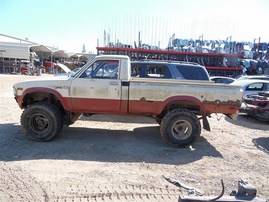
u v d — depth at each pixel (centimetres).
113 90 610
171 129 607
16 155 510
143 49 1752
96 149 574
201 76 823
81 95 613
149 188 397
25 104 642
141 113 626
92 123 818
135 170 468
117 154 549
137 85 608
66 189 380
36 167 455
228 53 1853
